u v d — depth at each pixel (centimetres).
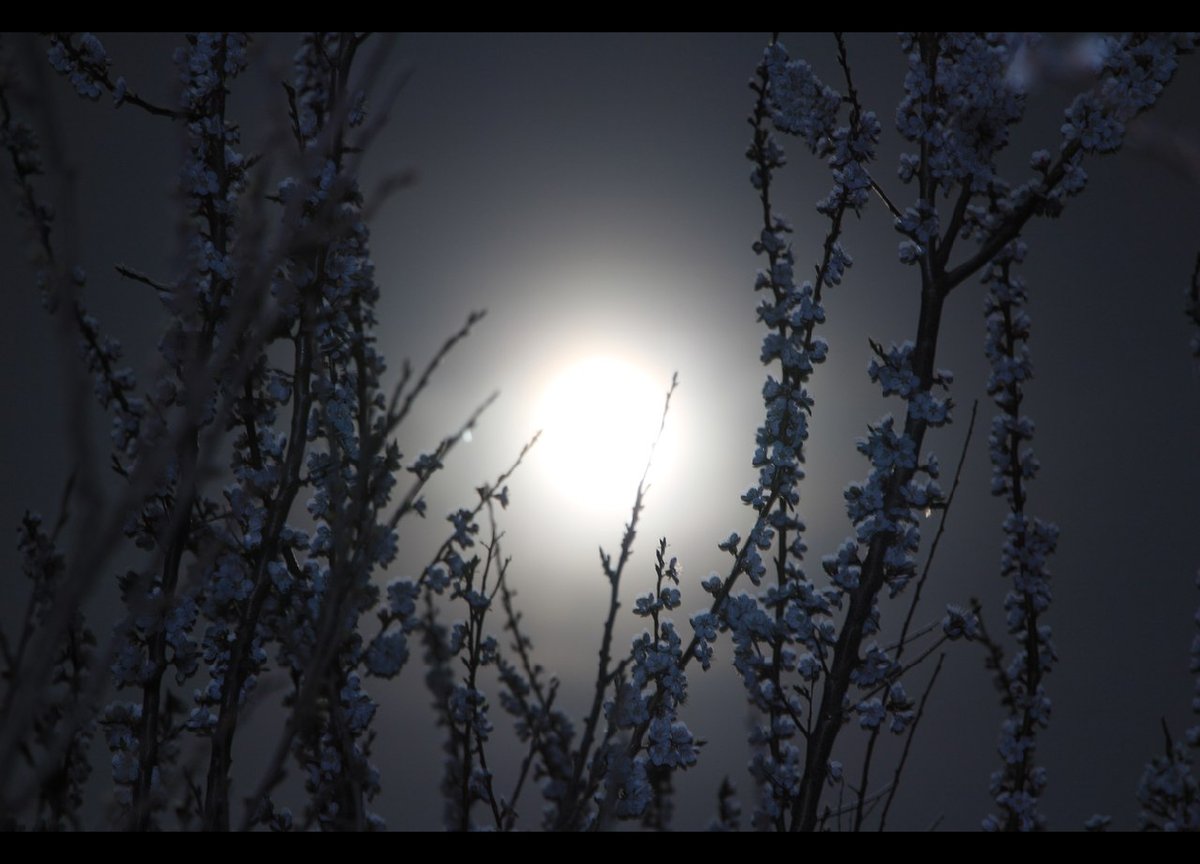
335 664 370
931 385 445
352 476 393
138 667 381
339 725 335
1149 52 428
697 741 399
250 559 387
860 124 471
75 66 413
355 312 399
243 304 244
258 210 264
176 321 388
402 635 381
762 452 453
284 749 275
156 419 380
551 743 424
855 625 425
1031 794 435
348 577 312
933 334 449
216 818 334
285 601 384
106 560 221
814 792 407
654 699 404
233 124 427
